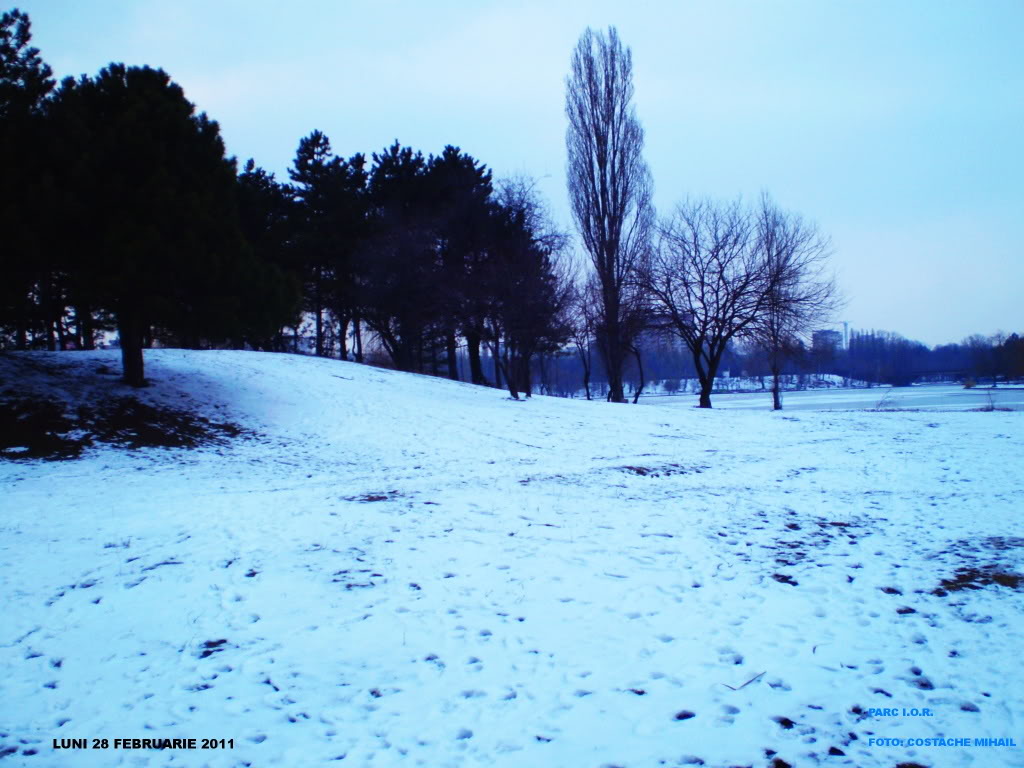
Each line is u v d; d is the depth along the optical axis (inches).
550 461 644.7
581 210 1375.5
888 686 194.4
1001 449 668.1
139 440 627.2
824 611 250.7
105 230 640.4
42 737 171.8
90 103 698.2
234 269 714.8
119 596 263.4
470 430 810.8
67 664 211.0
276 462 609.0
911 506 425.4
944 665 206.2
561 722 177.2
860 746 165.0
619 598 264.2
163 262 645.9
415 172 1553.9
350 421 802.2
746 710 182.4
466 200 1382.9
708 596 266.7
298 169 1619.1
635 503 435.2
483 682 199.5
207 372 920.3
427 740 169.5
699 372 1370.6
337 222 1475.1
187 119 727.7
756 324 1306.6
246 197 1126.4
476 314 1207.6
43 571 289.7
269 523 370.0
